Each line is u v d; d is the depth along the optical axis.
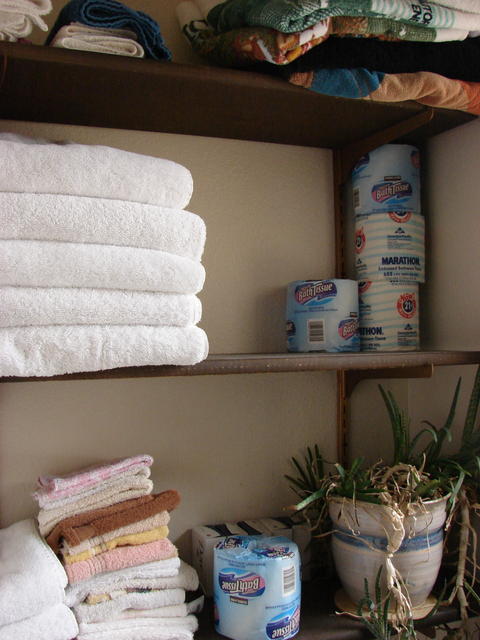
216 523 1.08
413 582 0.91
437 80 0.90
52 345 0.71
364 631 0.91
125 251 0.76
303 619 0.94
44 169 0.72
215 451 1.08
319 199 1.16
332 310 1.03
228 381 1.09
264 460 1.12
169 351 0.77
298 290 1.06
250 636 0.85
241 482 1.10
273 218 1.13
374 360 0.90
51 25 0.98
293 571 0.88
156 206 0.79
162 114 0.97
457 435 1.09
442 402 1.12
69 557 0.82
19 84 0.83
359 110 0.95
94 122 1.00
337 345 1.03
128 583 0.85
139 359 0.75
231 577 0.87
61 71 0.79
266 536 0.98
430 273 1.15
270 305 1.12
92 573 0.82
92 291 0.74
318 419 1.16
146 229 0.77
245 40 0.81
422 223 1.10
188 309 0.79
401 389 1.20
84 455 1.00
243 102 0.92
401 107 0.94
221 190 1.09
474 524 1.03
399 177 1.07
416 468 1.01
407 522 0.89
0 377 0.72
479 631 1.01
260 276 1.12
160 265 0.77
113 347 0.74
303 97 0.90
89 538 0.84
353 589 0.94
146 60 0.79
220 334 1.09
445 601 0.96
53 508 0.85
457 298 1.09
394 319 1.07
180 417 1.06
